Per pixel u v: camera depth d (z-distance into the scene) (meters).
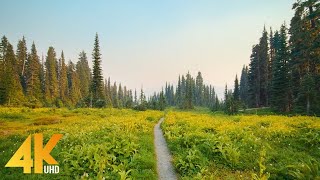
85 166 13.05
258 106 69.88
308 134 19.02
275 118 31.08
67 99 94.62
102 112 53.22
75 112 52.75
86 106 73.62
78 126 28.86
